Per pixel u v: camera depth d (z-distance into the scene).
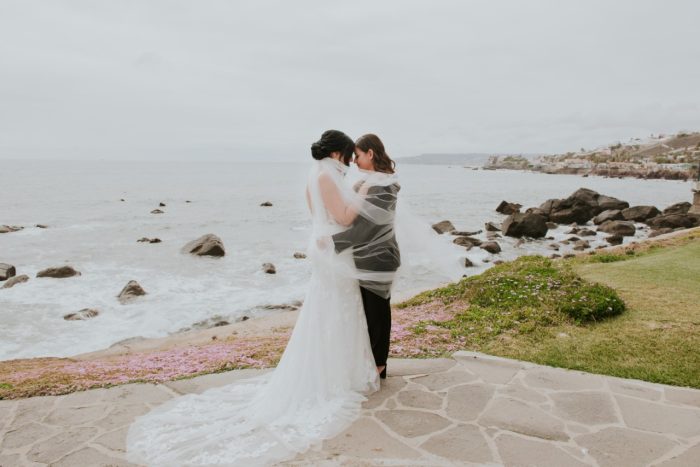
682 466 3.05
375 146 3.97
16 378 5.42
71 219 31.92
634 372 4.65
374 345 4.27
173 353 6.53
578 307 6.68
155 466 3.13
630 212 34.19
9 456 3.35
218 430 3.54
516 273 8.66
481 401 4.00
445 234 26.69
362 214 3.83
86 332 10.59
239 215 35.69
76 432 3.70
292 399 3.80
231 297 13.58
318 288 3.98
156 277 15.98
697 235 15.62
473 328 6.37
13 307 12.33
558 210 34.88
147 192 59.31
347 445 3.32
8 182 75.31
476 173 190.50
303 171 4.14
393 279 4.14
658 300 7.54
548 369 4.71
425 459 3.13
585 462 3.10
